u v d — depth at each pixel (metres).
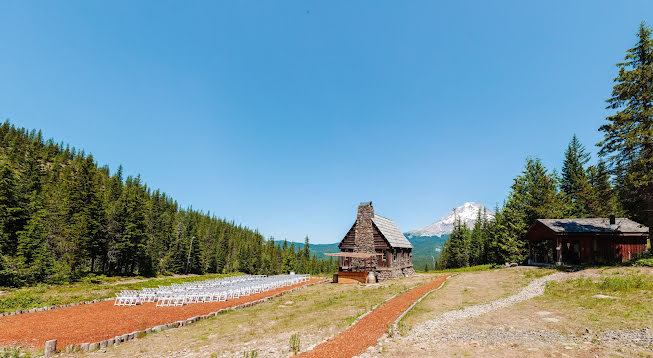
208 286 28.91
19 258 35.19
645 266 24.16
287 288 31.73
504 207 52.94
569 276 24.03
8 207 39.88
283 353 10.20
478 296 19.86
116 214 59.59
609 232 31.05
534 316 13.47
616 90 28.16
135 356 10.83
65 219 50.56
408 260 43.16
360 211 36.84
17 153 117.38
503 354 8.73
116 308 20.73
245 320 16.38
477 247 77.56
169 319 16.89
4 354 10.87
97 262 60.75
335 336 11.50
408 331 11.98
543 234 35.25
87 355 11.02
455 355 8.84
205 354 10.75
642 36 27.78
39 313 18.81
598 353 8.45
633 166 27.22
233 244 124.12
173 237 80.94
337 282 34.19
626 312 12.78
